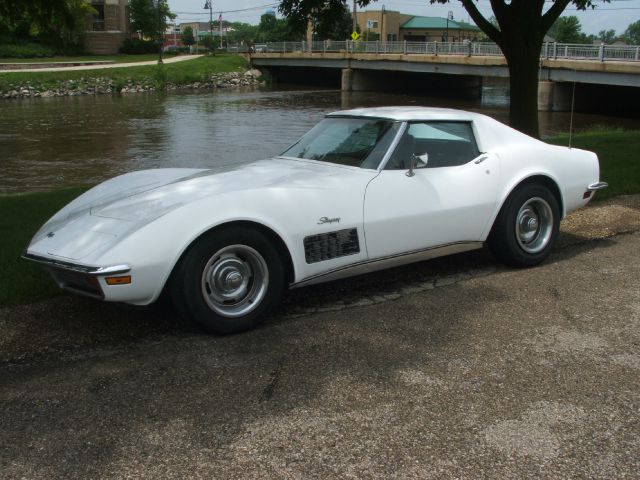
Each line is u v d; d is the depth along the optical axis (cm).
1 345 371
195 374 331
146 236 344
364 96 5181
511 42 1299
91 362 347
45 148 2177
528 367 337
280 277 388
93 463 257
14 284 453
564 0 1285
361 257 418
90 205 415
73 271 339
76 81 5403
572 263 520
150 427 282
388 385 319
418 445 268
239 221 368
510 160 488
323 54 6106
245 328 380
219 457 260
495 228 493
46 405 302
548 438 272
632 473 249
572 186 523
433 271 506
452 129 477
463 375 329
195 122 3045
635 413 292
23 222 645
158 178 457
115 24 7950
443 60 4562
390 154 439
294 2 1466
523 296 445
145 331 388
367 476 248
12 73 5328
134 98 4744
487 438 273
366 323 398
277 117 3303
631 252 548
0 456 262
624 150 1120
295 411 295
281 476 248
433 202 446
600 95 3797
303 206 391
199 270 358
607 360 345
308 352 357
